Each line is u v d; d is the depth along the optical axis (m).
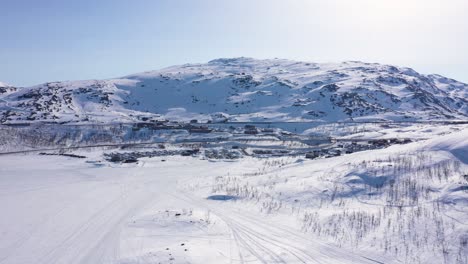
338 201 31.12
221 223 28.53
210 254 21.67
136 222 29.58
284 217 29.22
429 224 22.98
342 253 21.61
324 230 25.20
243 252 22.34
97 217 32.22
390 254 20.78
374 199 29.97
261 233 25.88
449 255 19.67
